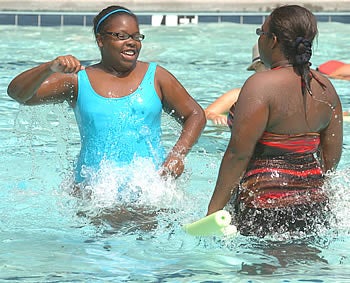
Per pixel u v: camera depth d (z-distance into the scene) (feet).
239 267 24.62
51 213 29.76
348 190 27.66
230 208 27.40
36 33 72.90
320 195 26.61
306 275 23.93
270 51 26.20
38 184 33.37
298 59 25.39
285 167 26.20
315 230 26.45
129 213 29.12
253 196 26.30
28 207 30.48
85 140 31.17
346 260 25.12
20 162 36.78
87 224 28.68
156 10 79.92
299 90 25.53
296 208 26.17
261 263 24.94
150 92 31.17
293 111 25.53
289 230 26.25
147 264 24.86
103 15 30.86
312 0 81.05
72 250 26.14
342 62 61.00
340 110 27.02
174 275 23.89
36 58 61.77
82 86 30.89
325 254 25.59
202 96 51.21
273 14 26.13
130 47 30.53
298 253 25.66
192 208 29.94
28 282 23.18
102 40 30.83
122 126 30.78
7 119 44.52
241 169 26.07
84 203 30.22
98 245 26.71
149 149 31.14
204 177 34.73
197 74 58.03
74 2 78.54
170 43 69.72
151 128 31.27
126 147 30.78
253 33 74.84
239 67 60.70
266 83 25.34
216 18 78.84
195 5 80.38
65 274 23.89
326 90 26.25
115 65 30.86
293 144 26.03
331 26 77.92
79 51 64.64
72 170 32.71
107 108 30.73
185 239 27.14
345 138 41.19
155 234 27.61
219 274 24.02
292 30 25.48
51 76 30.78
